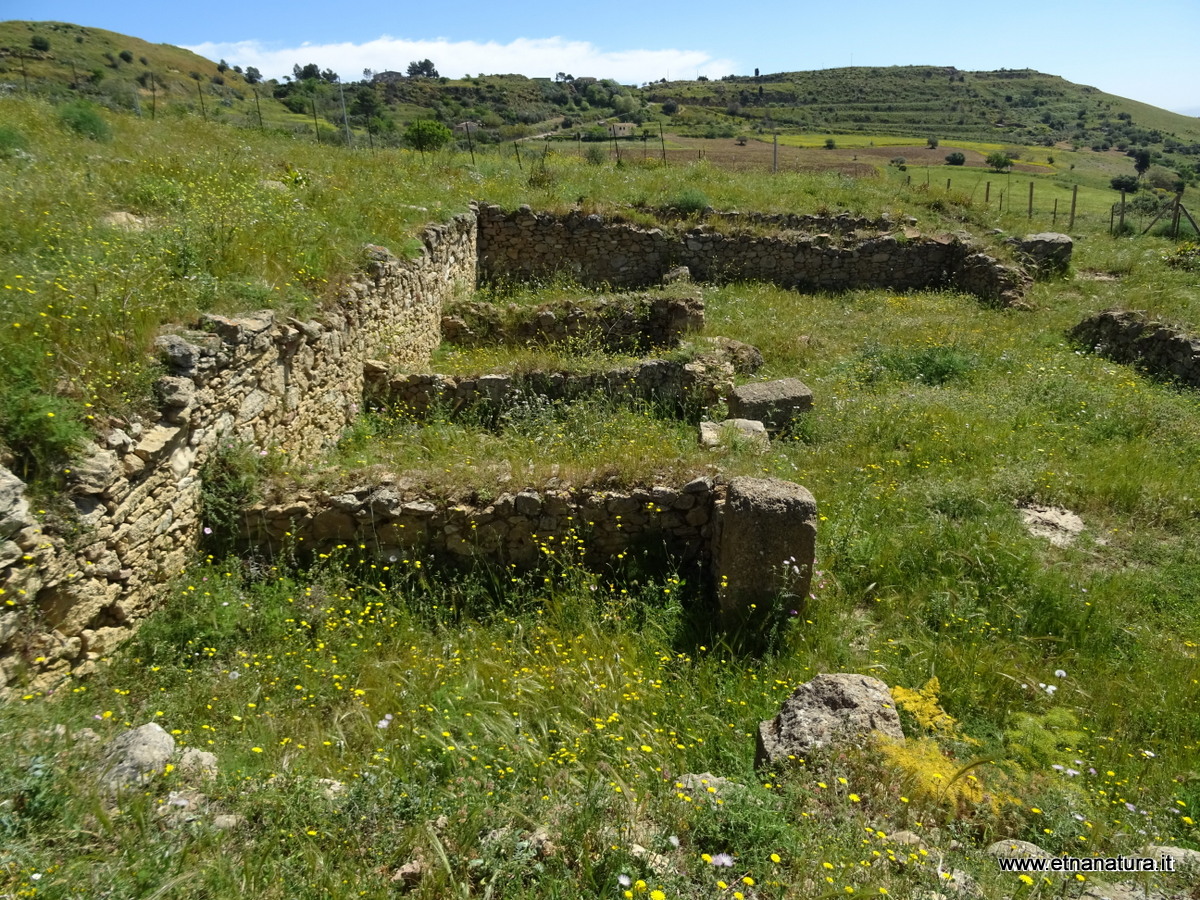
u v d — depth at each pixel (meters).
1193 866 2.75
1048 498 6.48
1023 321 11.66
